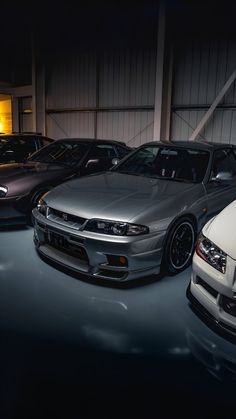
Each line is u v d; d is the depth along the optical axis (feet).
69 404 5.44
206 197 10.67
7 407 5.34
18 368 6.19
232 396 5.73
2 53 44.14
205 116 26.61
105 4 32.32
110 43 32.91
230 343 7.14
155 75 30.17
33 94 40.42
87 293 8.95
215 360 6.61
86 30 34.60
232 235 7.07
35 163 15.87
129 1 30.55
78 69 36.50
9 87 45.73
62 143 16.98
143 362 6.48
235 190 12.22
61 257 9.68
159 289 9.27
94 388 5.79
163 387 5.88
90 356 6.57
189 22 27.22
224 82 26.17
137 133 32.55
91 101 36.09
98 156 16.20
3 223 13.10
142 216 8.70
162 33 26.99
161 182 11.03
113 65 33.24
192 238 10.37
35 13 36.86
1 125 50.39
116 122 34.19
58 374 6.08
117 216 8.66
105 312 8.11
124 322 7.74
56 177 14.20
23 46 42.29
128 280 8.70
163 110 28.86
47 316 7.86
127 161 13.16
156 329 7.53
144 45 30.48
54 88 39.75
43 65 39.27
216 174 11.55
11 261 10.79
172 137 30.14
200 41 26.91
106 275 8.84
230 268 6.55
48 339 7.05
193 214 10.04
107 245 8.43
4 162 19.81
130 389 5.81
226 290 6.57
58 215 9.78
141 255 8.57
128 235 8.47
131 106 32.53
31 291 8.96
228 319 6.66
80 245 8.91
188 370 6.31
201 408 5.46
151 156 12.75
